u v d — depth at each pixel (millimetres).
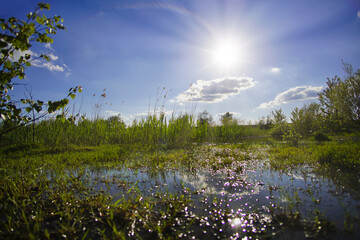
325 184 2955
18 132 7230
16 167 4086
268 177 3631
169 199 2566
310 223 1885
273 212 2184
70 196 2537
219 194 2830
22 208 2184
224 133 12992
